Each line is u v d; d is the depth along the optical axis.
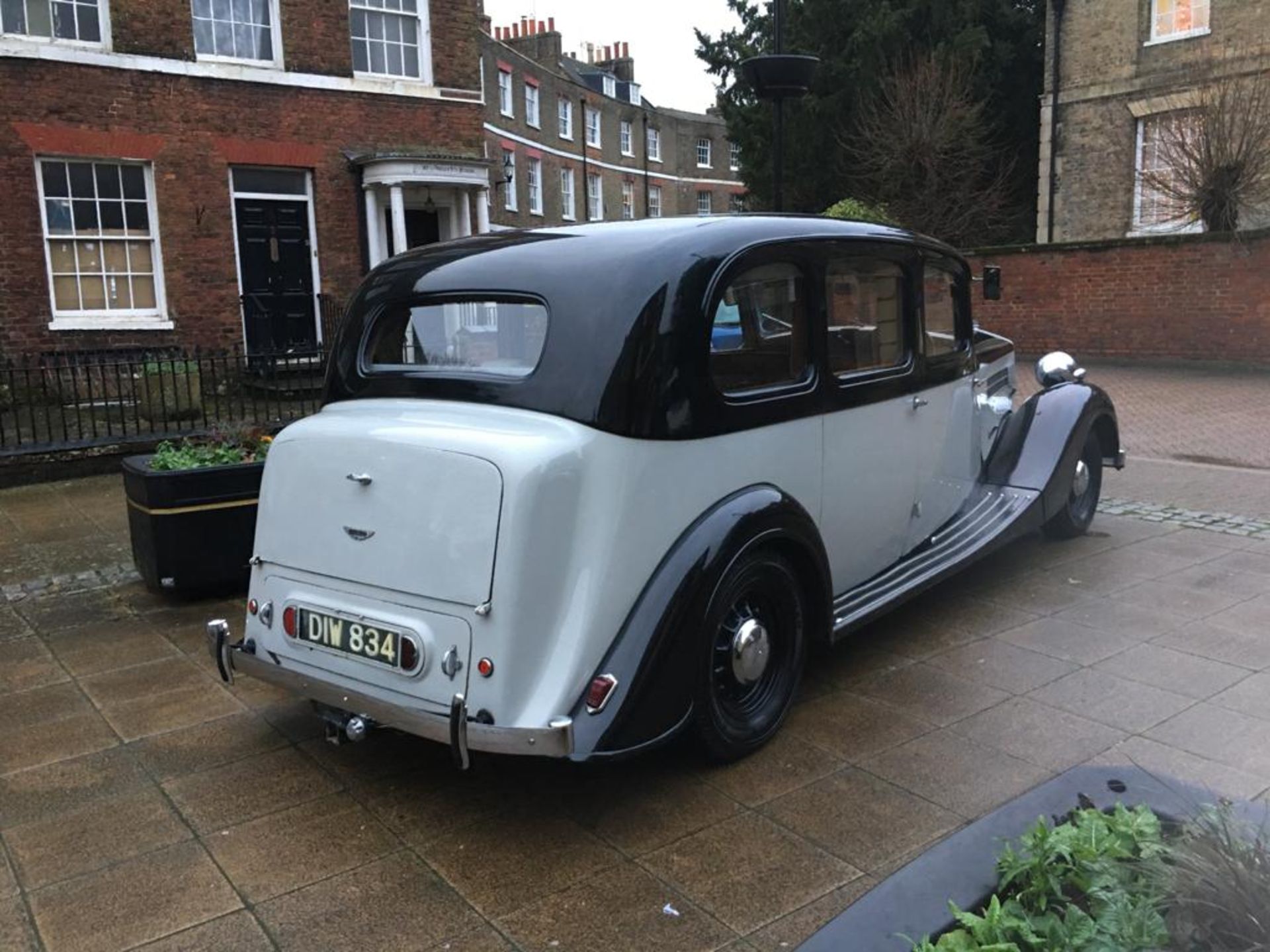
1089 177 19.00
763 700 3.54
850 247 3.95
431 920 2.62
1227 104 14.63
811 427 3.73
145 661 4.50
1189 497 7.13
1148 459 8.55
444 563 2.93
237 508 5.34
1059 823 2.22
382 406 3.49
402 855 2.93
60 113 11.50
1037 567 5.59
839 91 19.89
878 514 4.27
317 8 13.09
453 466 2.93
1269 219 14.77
